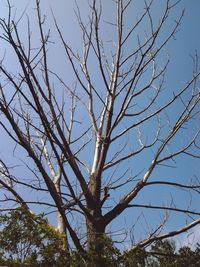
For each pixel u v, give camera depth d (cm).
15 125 557
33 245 591
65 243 609
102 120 848
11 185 709
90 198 703
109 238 620
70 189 634
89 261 595
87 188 704
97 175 748
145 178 748
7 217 603
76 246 603
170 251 685
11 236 589
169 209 716
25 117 677
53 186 596
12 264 568
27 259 575
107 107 803
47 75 663
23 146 571
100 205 707
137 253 630
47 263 580
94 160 795
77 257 596
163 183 748
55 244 594
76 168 693
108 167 813
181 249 678
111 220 697
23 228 597
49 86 670
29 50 563
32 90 554
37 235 597
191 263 660
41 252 585
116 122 777
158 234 722
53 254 584
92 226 677
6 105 548
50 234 605
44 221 628
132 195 723
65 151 642
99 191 732
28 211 622
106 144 770
